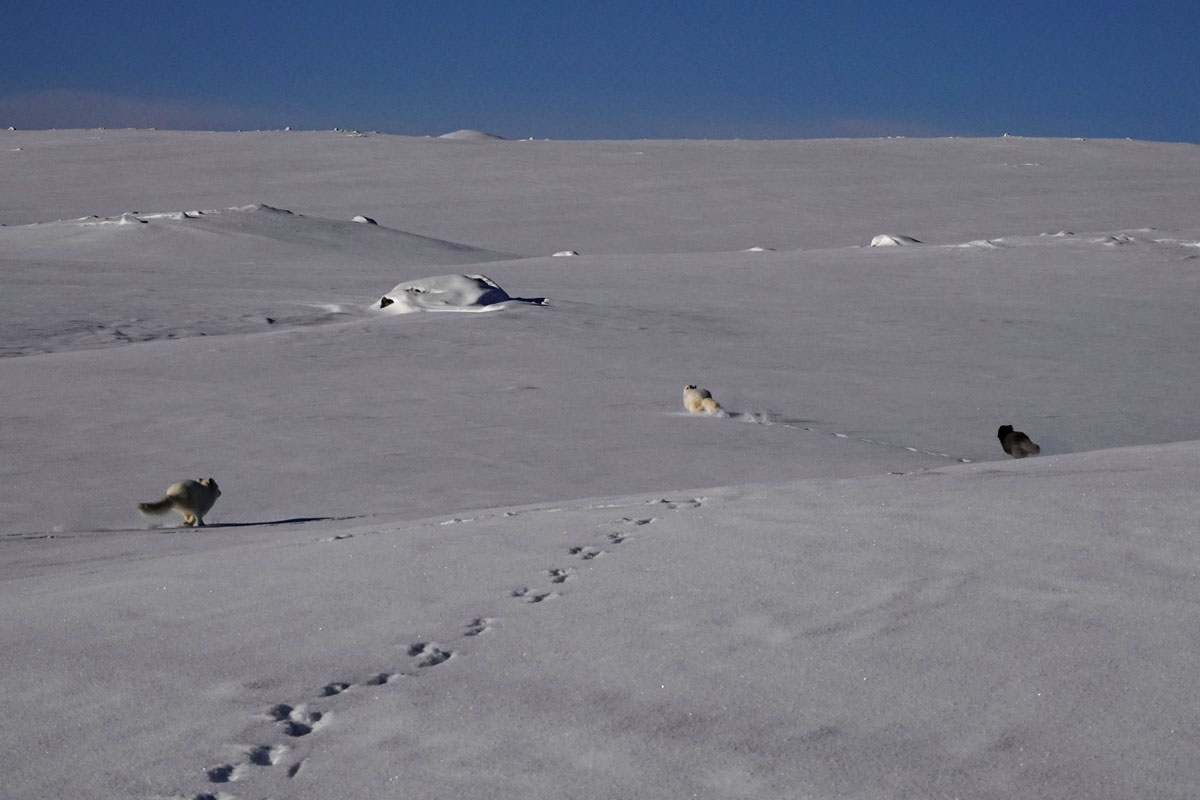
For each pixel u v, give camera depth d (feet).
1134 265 148.25
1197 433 56.13
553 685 11.68
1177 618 12.31
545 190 346.13
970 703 10.66
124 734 10.96
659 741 10.25
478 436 50.49
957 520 16.90
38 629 14.97
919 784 9.22
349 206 325.42
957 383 71.82
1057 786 9.09
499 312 98.27
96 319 98.89
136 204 324.80
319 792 9.62
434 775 9.82
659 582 15.03
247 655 13.16
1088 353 87.92
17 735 11.07
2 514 35.32
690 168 379.14
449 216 313.94
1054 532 15.81
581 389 64.95
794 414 58.80
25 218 303.68
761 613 13.47
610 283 137.39
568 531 18.85
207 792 9.69
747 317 104.68
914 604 13.39
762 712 10.77
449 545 18.34
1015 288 131.64
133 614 15.43
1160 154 407.44
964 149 418.92
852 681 11.33
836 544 16.16
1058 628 12.30
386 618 14.32
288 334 85.76
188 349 78.13
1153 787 9.00
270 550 20.21
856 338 93.15
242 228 198.39
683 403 60.03
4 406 57.00
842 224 301.84
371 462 44.78
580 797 9.30
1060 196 334.24
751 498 20.89
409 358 75.56
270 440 49.29
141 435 50.31
